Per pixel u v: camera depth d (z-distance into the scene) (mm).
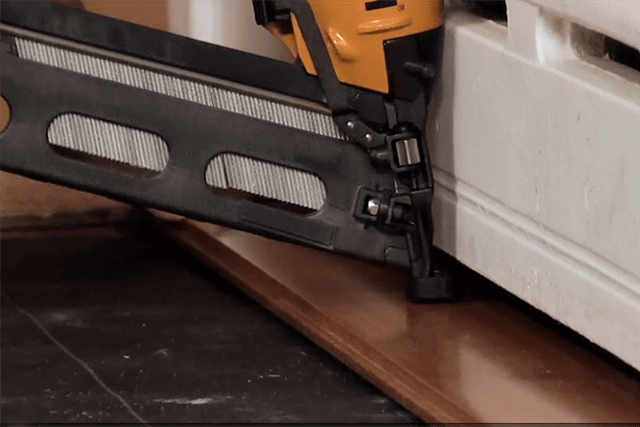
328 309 2256
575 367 2049
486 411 1864
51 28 2125
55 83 2133
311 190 2242
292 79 2178
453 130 2166
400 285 2410
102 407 1924
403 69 2137
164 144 2197
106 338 2205
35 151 2150
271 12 2193
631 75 1843
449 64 2145
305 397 1996
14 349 2143
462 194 2189
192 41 2158
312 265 2486
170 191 2191
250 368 2102
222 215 2213
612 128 1777
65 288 2453
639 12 1688
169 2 2762
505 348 2117
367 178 2227
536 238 2006
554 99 1890
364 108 2164
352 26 2117
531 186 1977
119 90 2148
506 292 2391
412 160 2191
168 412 1912
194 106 2168
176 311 2357
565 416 1855
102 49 2145
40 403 1933
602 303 1867
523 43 1940
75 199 2826
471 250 2193
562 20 1910
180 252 2701
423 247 2268
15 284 2463
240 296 2457
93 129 2168
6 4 2105
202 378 2049
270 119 2203
